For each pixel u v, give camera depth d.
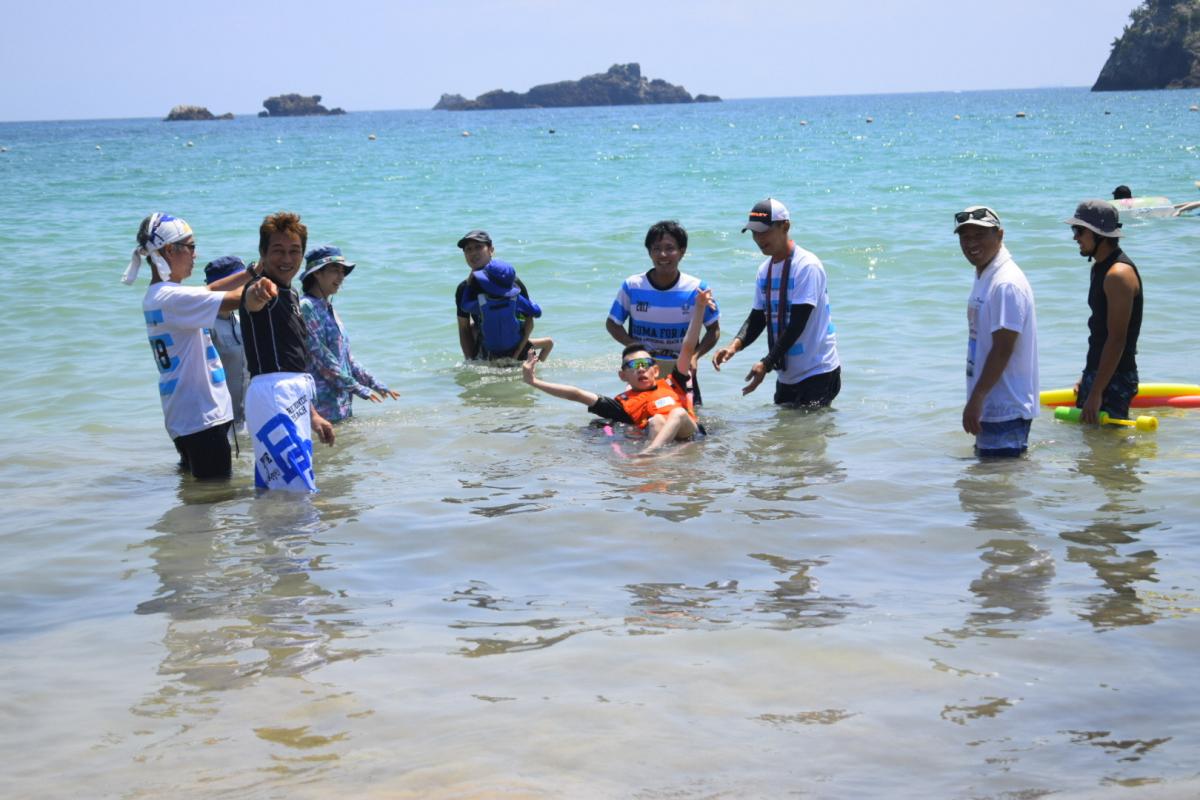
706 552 5.09
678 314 7.77
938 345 10.05
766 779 3.10
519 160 47.72
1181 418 7.49
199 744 3.38
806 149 51.81
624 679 3.76
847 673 3.77
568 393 7.45
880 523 5.45
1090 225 7.03
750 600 4.50
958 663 3.83
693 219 20.89
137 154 68.75
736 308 12.09
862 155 44.56
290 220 6.15
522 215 22.47
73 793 3.12
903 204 22.59
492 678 3.79
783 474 6.38
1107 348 7.07
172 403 6.46
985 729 3.37
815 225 18.75
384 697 3.67
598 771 3.15
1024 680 3.69
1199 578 4.59
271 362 6.27
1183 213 18.97
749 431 7.44
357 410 8.40
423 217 22.55
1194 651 3.88
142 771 3.23
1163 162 35.22
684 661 3.89
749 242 16.84
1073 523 5.37
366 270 15.02
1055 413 7.52
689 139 70.94
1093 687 3.63
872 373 9.06
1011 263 6.48
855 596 4.51
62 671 3.96
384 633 4.23
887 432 7.30
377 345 10.90
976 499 5.80
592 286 13.73
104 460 7.12
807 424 7.59
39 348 10.70
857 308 11.84
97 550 5.32
